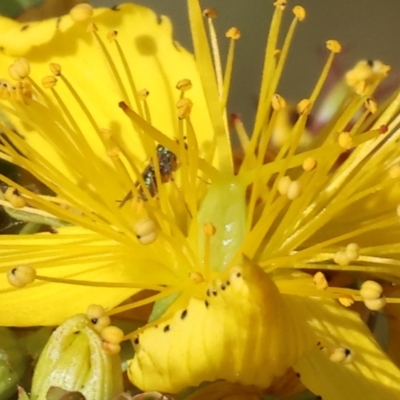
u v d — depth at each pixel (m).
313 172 0.08
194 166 0.08
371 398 0.08
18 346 0.08
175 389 0.08
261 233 0.08
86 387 0.08
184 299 0.08
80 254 0.08
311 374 0.08
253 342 0.08
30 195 0.08
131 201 0.08
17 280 0.08
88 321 0.08
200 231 0.08
